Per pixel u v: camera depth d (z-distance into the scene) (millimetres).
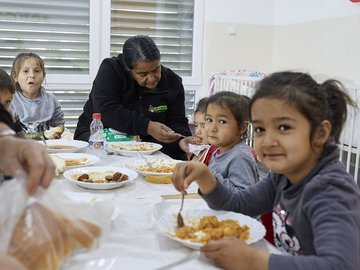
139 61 1996
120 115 2152
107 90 2203
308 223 858
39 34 3578
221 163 1542
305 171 901
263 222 1091
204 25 3908
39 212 685
